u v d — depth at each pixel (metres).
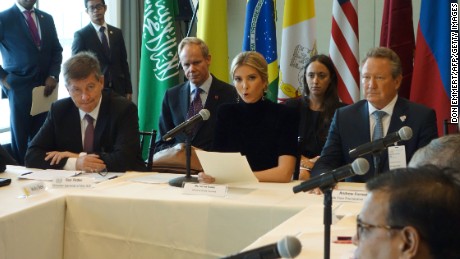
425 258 0.97
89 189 2.82
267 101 3.21
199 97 4.07
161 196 2.65
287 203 2.48
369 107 3.08
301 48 4.71
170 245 2.59
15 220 2.34
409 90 4.45
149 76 5.62
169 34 5.56
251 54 3.16
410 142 2.97
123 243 2.64
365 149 2.02
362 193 2.52
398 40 4.41
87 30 5.77
